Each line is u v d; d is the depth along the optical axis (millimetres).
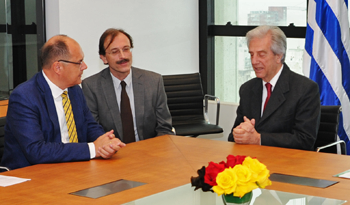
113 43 3150
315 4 4266
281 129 2879
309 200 1602
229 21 5527
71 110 2604
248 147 2549
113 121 3219
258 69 2924
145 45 5102
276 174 1986
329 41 4168
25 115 2344
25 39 4422
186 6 5445
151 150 2516
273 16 5168
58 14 4336
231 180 1400
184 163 2215
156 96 3334
